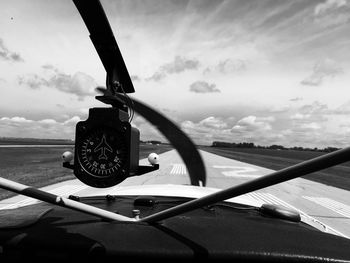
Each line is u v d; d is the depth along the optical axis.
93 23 0.34
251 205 0.73
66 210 0.54
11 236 0.40
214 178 5.00
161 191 0.78
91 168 0.33
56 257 0.37
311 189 4.24
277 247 0.39
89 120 0.33
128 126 0.32
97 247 0.37
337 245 0.42
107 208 0.62
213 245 0.39
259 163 10.41
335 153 0.24
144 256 0.37
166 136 0.85
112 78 0.36
